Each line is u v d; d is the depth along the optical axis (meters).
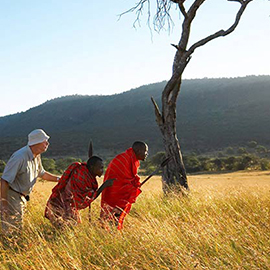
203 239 4.63
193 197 8.14
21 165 5.62
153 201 8.23
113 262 3.95
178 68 9.95
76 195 5.88
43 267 3.99
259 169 76.56
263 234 4.94
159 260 4.07
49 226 5.79
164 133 10.07
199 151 162.00
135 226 5.17
